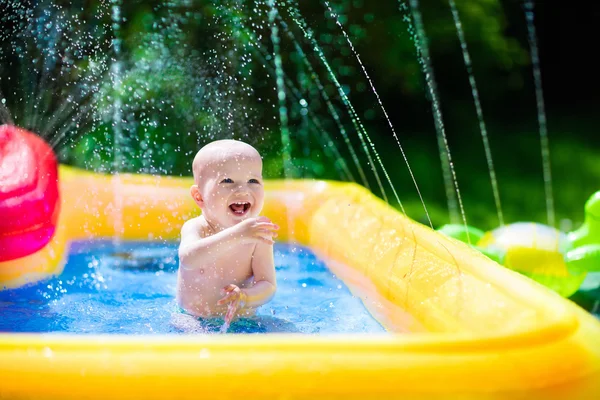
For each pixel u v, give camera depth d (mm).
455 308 2289
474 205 6875
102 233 4094
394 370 1604
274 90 7191
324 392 1570
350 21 8094
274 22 6195
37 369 1616
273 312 2887
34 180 3490
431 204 6891
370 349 1651
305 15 7848
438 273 2572
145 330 2666
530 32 9422
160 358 1628
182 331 2637
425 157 8031
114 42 5496
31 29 5016
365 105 8258
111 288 3303
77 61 5344
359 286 3104
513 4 9281
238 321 2742
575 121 9078
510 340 1702
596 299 3676
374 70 8281
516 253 3457
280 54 7000
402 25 8219
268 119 7184
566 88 9688
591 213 3510
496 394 1584
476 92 9219
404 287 2662
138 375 1596
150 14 5859
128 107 5730
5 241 3316
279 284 3350
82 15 5285
